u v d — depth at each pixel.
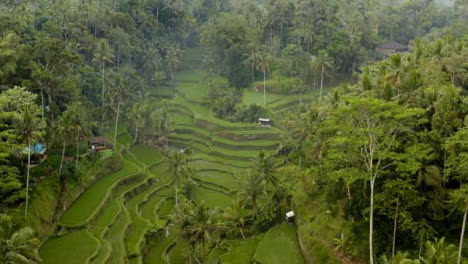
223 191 77.25
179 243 59.75
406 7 154.38
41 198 58.09
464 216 39.06
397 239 45.75
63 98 78.50
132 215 66.75
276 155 88.06
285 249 55.91
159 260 57.66
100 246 54.22
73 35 102.94
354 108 42.09
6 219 41.88
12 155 56.81
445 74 58.59
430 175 43.50
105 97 93.88
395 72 59.12
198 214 51.97
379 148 43.69
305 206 61.69
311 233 54.34
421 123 45.75
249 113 105.69
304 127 72.94
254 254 55.31
